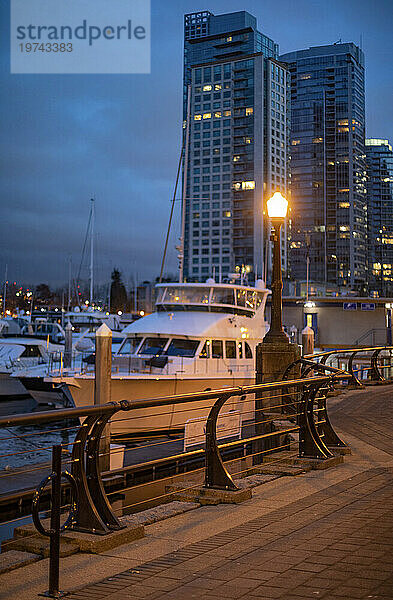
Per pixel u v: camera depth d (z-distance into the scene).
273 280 11.93
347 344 52.44
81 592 4.16
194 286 25.30
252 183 177.75
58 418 4.64
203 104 185.62
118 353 24.45
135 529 5.37
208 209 182.12
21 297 122.25
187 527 5.75
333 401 16.14
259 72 179.88
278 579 4.26
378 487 7.35
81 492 5.32
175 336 23.73
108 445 14.70
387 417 13.36
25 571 4.62
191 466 16.06
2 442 26.89
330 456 8.86
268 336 11.86
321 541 5.16
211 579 4.31
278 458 8.75
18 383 40.41
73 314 53.72
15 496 5.42
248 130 179.62
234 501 6.67
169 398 5.79
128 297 142.75
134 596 4.04
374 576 4.27
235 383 23.42
